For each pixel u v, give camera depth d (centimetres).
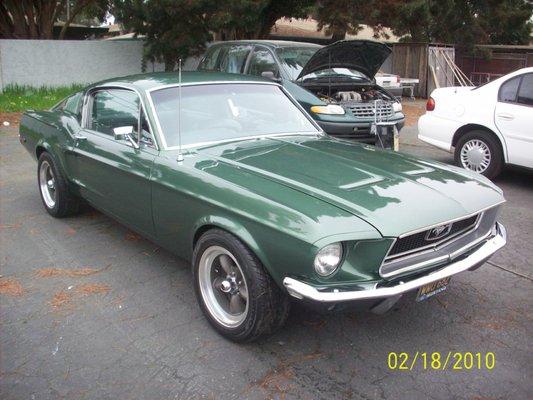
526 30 2836
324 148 424
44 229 553
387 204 315
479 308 396
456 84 2105
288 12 1816
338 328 367
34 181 741
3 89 1647
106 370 321
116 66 1878
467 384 310
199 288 364
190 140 420
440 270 320
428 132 798
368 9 1706
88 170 493
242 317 337
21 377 314
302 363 328
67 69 1780
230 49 977
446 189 352
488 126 721
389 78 1470
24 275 446
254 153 402
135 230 453
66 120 548
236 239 328
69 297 409
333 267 291
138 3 1603
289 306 332
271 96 496
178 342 350
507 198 675
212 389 303
